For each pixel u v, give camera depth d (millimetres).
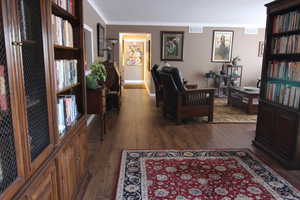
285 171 2445
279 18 2805
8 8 888
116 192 2018
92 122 4238
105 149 2977
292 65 2564
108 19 6438
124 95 7254
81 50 2096
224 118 4605
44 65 1272
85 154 2152
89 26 4258
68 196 1644
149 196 1958
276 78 2865
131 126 4008
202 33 7062
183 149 3002
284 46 2717
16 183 937
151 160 2650
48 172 1270
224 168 2479
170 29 6969
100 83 3689
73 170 1770
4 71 888
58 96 1852
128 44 10672
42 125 1274
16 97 947
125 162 2592
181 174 2332
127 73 10922
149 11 5320
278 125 2711
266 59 3027
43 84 1276
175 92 4059
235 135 3613
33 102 1188
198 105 4199
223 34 7125
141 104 5895
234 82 7199
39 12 1227
